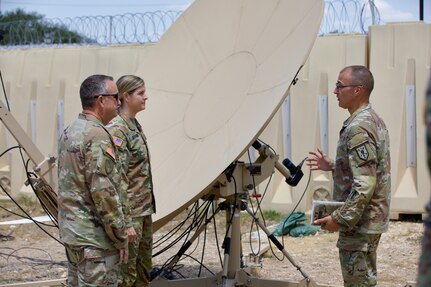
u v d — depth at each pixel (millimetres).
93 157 3383
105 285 3459
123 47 9664
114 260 3512
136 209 4109
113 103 3598
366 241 3785
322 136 8383
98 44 10023
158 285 4879
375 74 8180
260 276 5789
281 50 4340
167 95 5305
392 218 7996
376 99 8148
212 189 4559
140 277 4434
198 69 5176
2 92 10375
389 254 6531
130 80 4184
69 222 3434
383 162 3773
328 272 5938
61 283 5305
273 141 8570
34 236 7781
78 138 3428
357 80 3838
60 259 6590
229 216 4645
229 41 5000
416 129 8000
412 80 8055
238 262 4762
